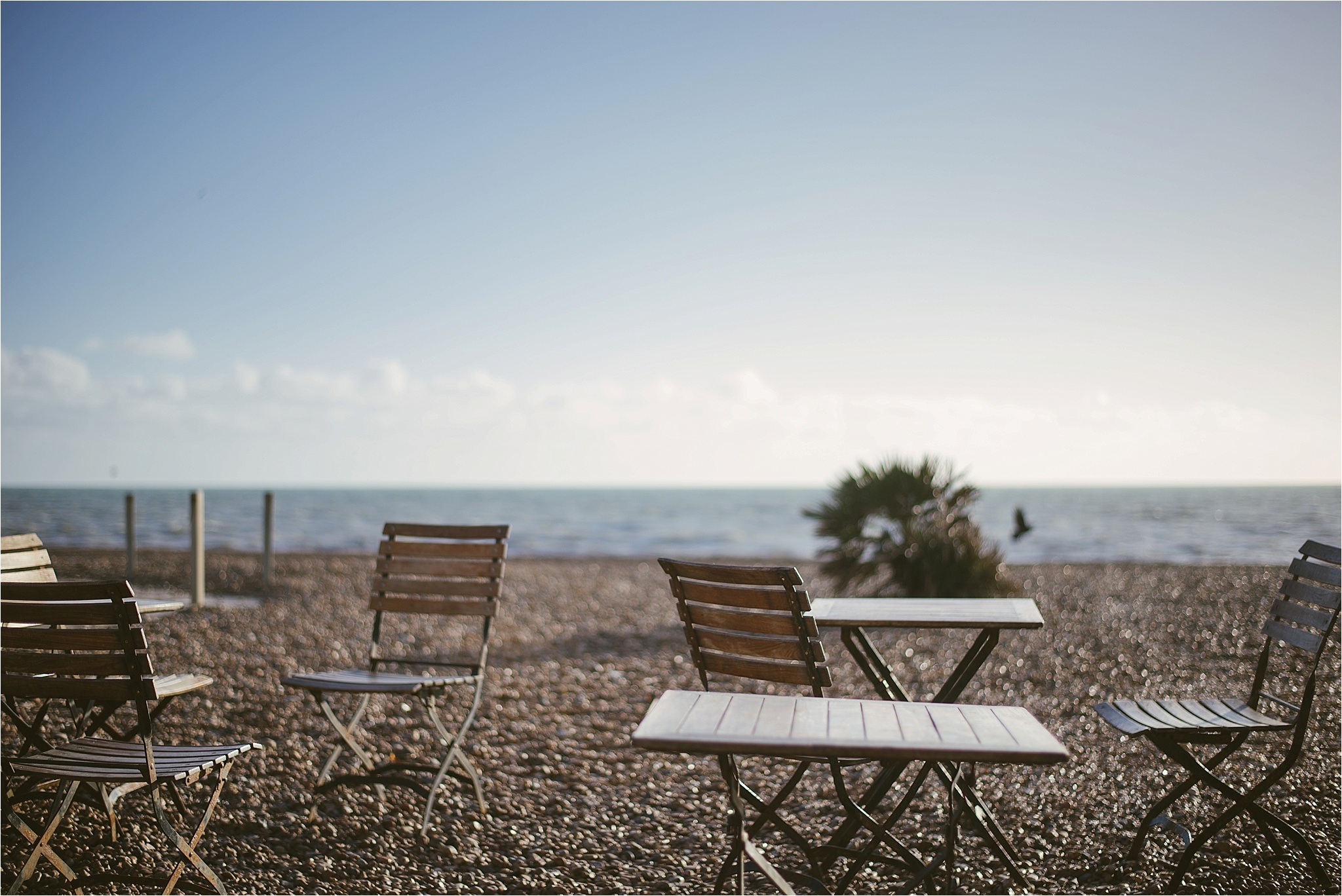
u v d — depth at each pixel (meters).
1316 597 3.37
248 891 3.30
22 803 3.96
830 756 2.30
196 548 10.62
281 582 13.59
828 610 3.67
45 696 2.91
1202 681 6.96
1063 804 4.06
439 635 9.39
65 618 2.83
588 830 3.95
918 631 9.54
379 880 3.43
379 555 4.70
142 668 2.80
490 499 88.81
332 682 4.01
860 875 3.38
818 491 159.75
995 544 11.28
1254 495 100.75
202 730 5.43
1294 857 3.42
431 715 4.14
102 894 3.21
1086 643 8.73
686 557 26.55
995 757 2.22
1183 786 3.38
